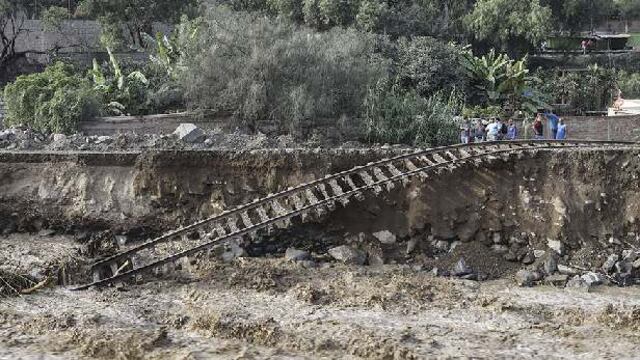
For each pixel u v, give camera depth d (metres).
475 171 19.39
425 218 18.97
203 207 19.61
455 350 13.09
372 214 19.20
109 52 31.56
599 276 17.33
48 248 18.20
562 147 19.67
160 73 31.91
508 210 18.97
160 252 17.44
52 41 40.94
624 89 43.47
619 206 18.69
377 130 26.47
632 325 14.32
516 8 43.78
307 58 26.80
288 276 16.97
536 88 38.81
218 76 26.66
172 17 41.69
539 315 15.10
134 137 22.62
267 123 26.72
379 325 14.26
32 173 20.20
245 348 13.02
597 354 13.00
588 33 53.88
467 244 18.77
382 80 28.11
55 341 13.18
